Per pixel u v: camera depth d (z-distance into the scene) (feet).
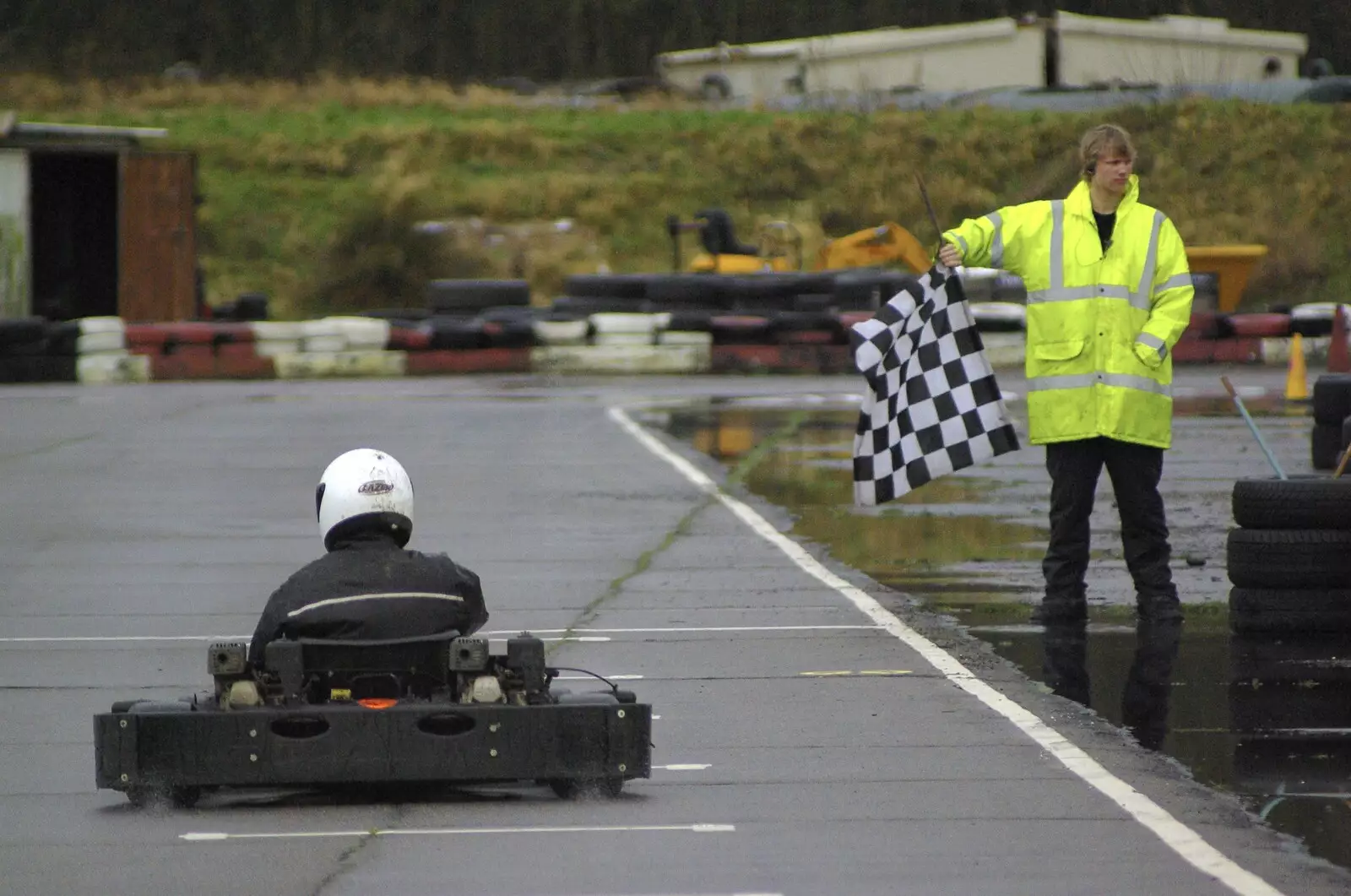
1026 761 85.97
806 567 150.30
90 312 433.48
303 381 359.25
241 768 74.43
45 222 429.79
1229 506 181.88
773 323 382.83
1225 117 629.10
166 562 156.15
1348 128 625.41
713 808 77.51
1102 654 113.09
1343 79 644.69
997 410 126.52
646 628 123.54
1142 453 123.85
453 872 67.87
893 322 126.31
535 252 566.36
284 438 246.06
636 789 81.00
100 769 74.59
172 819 76.13
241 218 577.84
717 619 127.03
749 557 156.15
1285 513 118.11
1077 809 76.95
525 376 371.97
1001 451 126.41
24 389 333.83
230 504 189.67
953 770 84.17
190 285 415.44
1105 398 122.11
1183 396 307.99
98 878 67.26
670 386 342.03
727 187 626.64
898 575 146.41
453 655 75.36
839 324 382.01
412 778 75.05
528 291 411.34
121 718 74.54
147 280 412.77
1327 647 115.24
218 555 159.43
